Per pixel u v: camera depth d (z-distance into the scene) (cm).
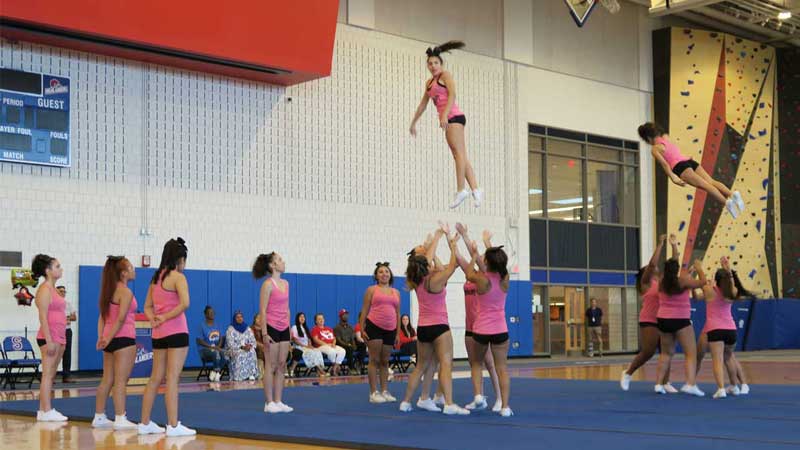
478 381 1068
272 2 1903
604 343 2883
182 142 1978
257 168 2091
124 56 1880
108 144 1875
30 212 1770
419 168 2405
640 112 3028
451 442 779
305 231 2161
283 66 1956
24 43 1770
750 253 3055
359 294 2242
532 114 2709
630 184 2991
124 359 948
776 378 1647
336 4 1994
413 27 2422
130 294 949
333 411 1075
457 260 1027
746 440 780
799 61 3172
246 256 2059
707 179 980
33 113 1775
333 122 2234
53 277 1029
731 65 3061
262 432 867
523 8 2716
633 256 2975
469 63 2553
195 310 1966
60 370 1806
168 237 1945
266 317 1073
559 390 1371
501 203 2595
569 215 2809
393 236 2333
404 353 2016
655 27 3098
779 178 3162
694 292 1341
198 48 1836
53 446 798
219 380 1780
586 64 2878
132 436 872
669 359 1285
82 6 1669
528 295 2636
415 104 2409
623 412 1034
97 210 1852
